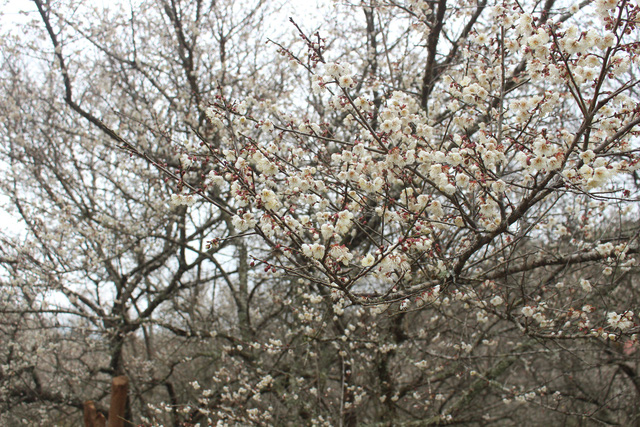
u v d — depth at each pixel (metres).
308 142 3.87
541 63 2.61
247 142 3.16
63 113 7.21
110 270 6.96
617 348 5.25
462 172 2.73
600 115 2.65
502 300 3.72
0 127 7.21
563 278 4.16
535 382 6.53
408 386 5.57
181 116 6.64
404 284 3.40
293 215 3.88
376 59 6.52
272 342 5.09
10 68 7.68
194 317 6.84
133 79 7.44
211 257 6.80
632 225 4.72
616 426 5.65
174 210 6.83
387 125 2.80
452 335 5.27
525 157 2.40
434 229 3.29
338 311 4.01
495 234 2.74
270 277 5.92
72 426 7.30
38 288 6.14
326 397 5.55
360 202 3.04
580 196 4.43
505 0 3.09
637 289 5.06
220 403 6.07
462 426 6.51
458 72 4.62
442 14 4.46
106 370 7.06
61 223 6.10
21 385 6.95
